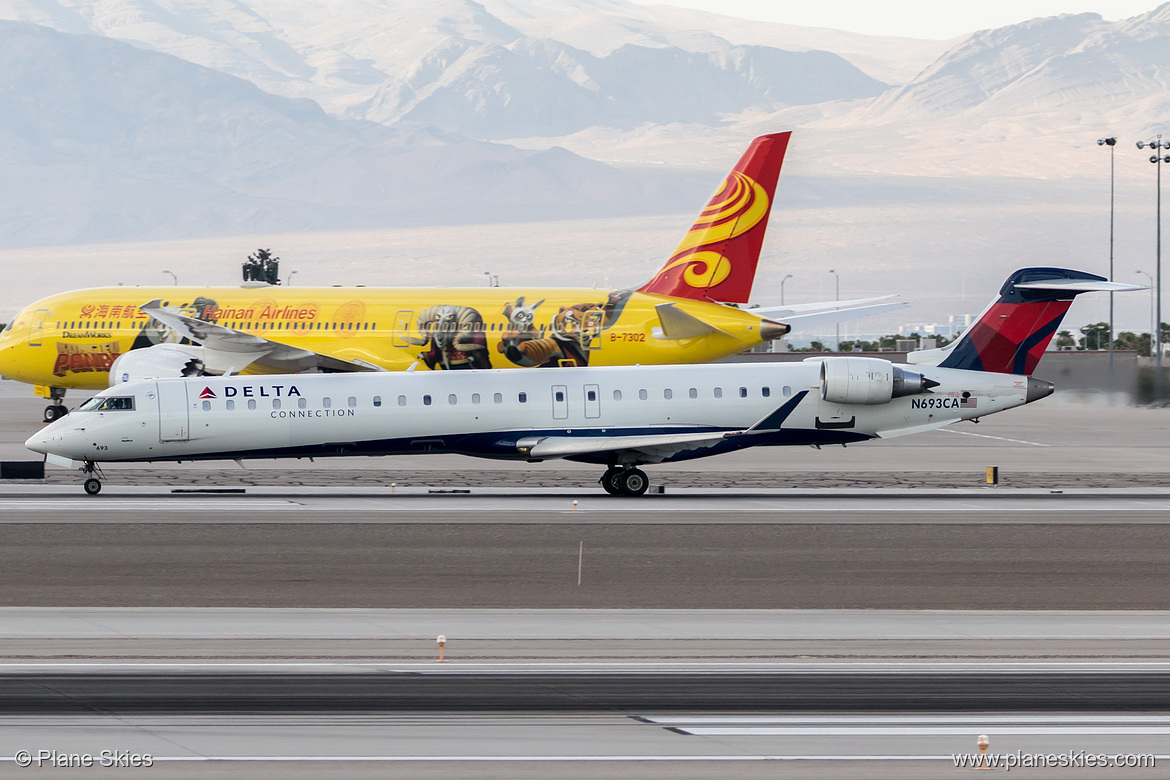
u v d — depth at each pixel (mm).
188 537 127938
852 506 157250
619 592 103562
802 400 170000
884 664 80312
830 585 107125
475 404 166875
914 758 62969
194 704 70375
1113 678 77375
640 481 167000
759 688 74625
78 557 116625
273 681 75062
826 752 63656
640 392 169000
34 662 78938
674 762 62000
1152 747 64812
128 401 162875
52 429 161750
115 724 66812
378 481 180875
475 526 136750
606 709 70188
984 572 113375
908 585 107375
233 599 99375
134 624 90000
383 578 108438
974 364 174625
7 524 134875
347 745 63812
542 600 100062
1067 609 98125
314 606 97125
